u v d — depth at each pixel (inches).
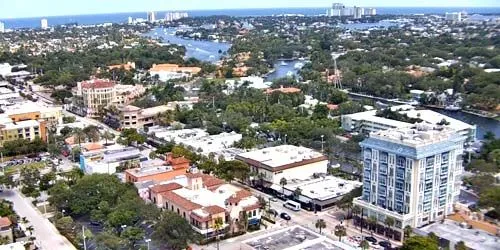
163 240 7657.5
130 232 7834.6
